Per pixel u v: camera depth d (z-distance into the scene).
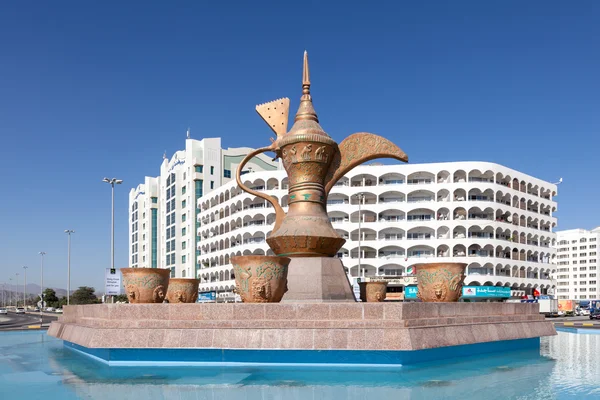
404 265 70.25
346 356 13.36
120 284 32.81
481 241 69.44
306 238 17.48
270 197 19.95
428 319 14.46
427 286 17.81
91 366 13.93
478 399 9.91
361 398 9.91
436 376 12.20
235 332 13.62
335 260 17.78
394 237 72.31
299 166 18.45
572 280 155.12
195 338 13.69
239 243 79.62
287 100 20.50
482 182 70.50
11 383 11.54
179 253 99.81
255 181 78.19
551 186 84.38
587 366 14.15
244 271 14.91
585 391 10.70
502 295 67.88
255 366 13.35
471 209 71.38
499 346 16.94
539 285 77.56
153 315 14.45
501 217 73.31
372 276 70.69
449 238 69.94
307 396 10.06
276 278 14.94
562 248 158.50
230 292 80.75
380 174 71.81
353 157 19.73
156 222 114.06
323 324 13.59
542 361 15.17
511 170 74.62
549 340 23.23
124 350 14.05
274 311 13.95
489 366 13.94
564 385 11.32
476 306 16.83
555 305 74.50
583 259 153.38
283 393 10.31
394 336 13.18
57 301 133.38
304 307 13.88
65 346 20.25
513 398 10.01
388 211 72.56
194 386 10.98
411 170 71.38
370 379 11.73
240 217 77.62
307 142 18.22
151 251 112.31
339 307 13.84
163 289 17.56
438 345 14.02
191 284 22.67
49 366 14.15
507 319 17.72
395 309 13.72
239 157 98.25
